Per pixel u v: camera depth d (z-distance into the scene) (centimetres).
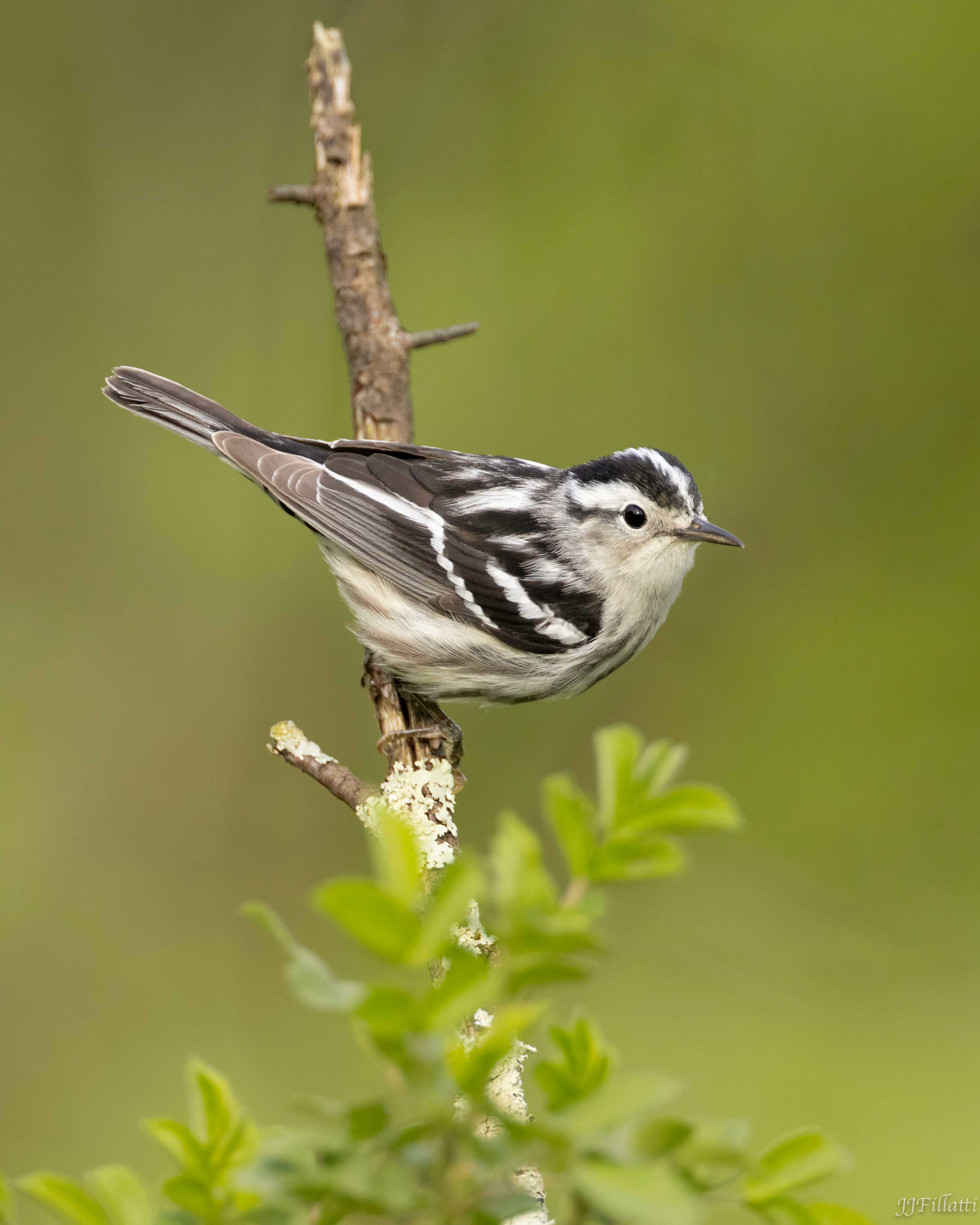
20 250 1498
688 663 1483
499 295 1508
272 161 1518
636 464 898
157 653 1466
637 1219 223
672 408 1524
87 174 1508
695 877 1335
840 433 1529
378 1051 245
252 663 1460
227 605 1477
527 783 1422
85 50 1501
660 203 1512
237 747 1442
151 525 1495
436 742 838
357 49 1508
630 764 278
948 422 1515
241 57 1516
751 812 1402
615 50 1498
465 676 884
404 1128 243
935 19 1449
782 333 1524
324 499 877
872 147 1490
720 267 1520
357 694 1444
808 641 1473
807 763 1415
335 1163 241
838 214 1516
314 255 1527
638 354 1516
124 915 1341
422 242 1512
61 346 1506
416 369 1501
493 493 905
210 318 1529
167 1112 1173
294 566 1479
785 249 1521
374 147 1512
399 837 265
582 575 893
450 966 245
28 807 1390
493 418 1501
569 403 1512
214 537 1491
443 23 1505
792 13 1473
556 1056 261
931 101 1462
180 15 1509
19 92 1493
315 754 734
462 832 1401
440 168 1518
